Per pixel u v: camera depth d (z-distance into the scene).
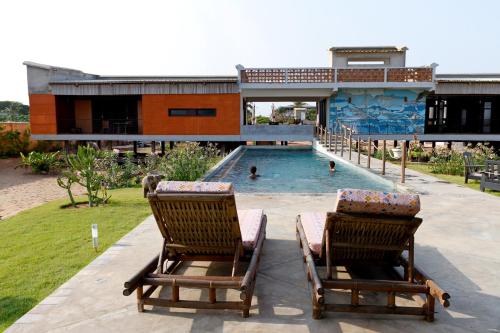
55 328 3.19
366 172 12.85
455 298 3.70
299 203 7.94
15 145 24.69
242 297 3.21
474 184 11.30
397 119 22.09
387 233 3.51
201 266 4.50
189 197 3.45
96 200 9.02
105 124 25.52
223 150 21.78
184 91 21.47
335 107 22.09
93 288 3.93
